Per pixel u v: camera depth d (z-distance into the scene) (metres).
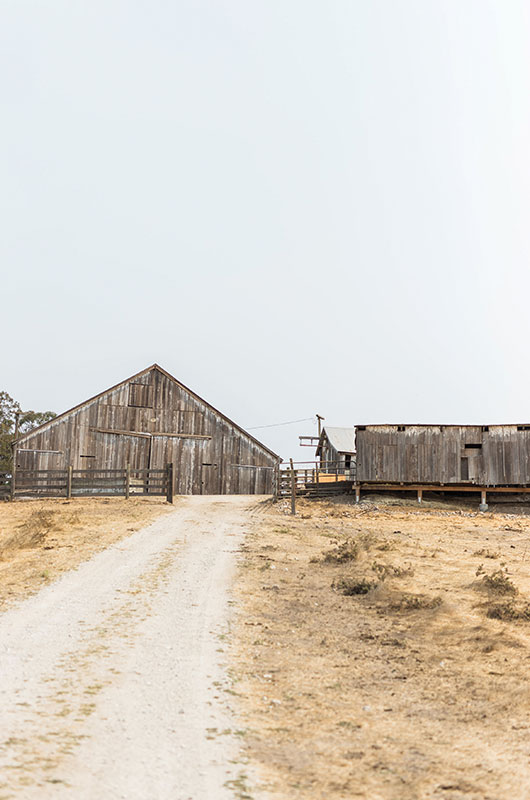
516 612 11.67
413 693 7.97
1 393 76.62
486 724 7.04
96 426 42.47
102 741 6.02
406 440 32.91
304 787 5.36
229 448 44.69
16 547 17.67
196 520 24.25
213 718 6.80
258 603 12.14
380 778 5.63
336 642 10.01
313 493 34.22
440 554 18.69
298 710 7.21
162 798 4.98
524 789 5.52
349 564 16.30
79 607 11.40
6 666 8.10
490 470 32.34
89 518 24.06
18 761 5.41
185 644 9.45
